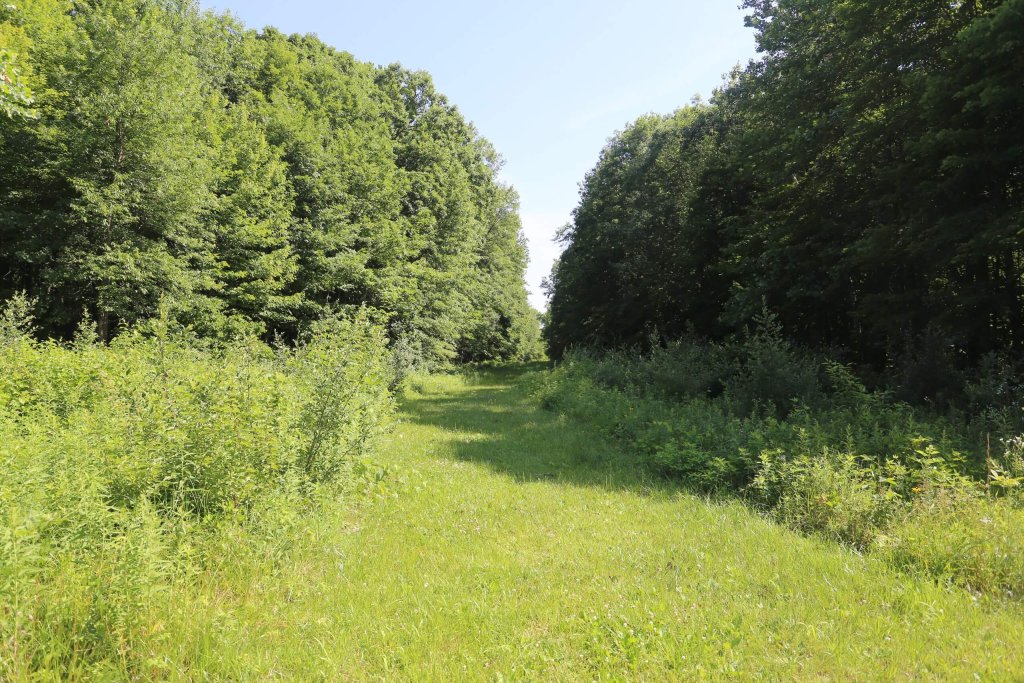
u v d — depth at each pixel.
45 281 16.03
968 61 11.10
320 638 3.57
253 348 9.14
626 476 8.66
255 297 20.31
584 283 33.94
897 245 13.22
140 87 17.05
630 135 34.47
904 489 6.29
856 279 16.02
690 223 24.61
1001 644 3.60
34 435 4.97
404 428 12.98
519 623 3.91
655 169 30.06
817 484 6.40
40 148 16.30
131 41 16.95
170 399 5.44
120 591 3.17
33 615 2.93
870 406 10.43
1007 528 4.93
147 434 4.91
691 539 5.69
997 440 7.93
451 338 31.61
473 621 3.90
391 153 28.95
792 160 16.86
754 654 3.52
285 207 22.56
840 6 14.89
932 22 13.45
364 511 6.56
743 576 4.73
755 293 17.23
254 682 3.08
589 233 33.88
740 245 19.34
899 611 4.10
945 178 12.59
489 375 33.12
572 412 15.34
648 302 29.72
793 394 12.21
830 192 16.94
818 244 16.28
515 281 47.22
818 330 17.95
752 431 9.07
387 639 3.64
